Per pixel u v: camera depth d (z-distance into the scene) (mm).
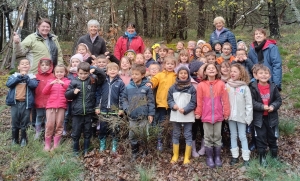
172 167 3859
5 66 9758
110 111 4195
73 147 4227
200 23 15219
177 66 4719
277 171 3688
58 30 17109
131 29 6023
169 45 12570
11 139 4664
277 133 3875
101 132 4266
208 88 3916
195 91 4004
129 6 16578
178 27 15375
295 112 5754
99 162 3982
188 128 4008
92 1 9703
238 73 3916
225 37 5672
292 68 8195
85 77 4133
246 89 3820
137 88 4125
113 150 4230
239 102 3820
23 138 4371
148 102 4082
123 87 4281
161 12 17188
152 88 4309
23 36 13672
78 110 4102
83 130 4324
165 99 4258
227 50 4922
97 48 5270
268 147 4285
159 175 3717
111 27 8586
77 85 4086
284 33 13695
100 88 4301
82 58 4785
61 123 4316
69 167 3773
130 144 4113
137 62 4750
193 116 3975
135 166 3873
